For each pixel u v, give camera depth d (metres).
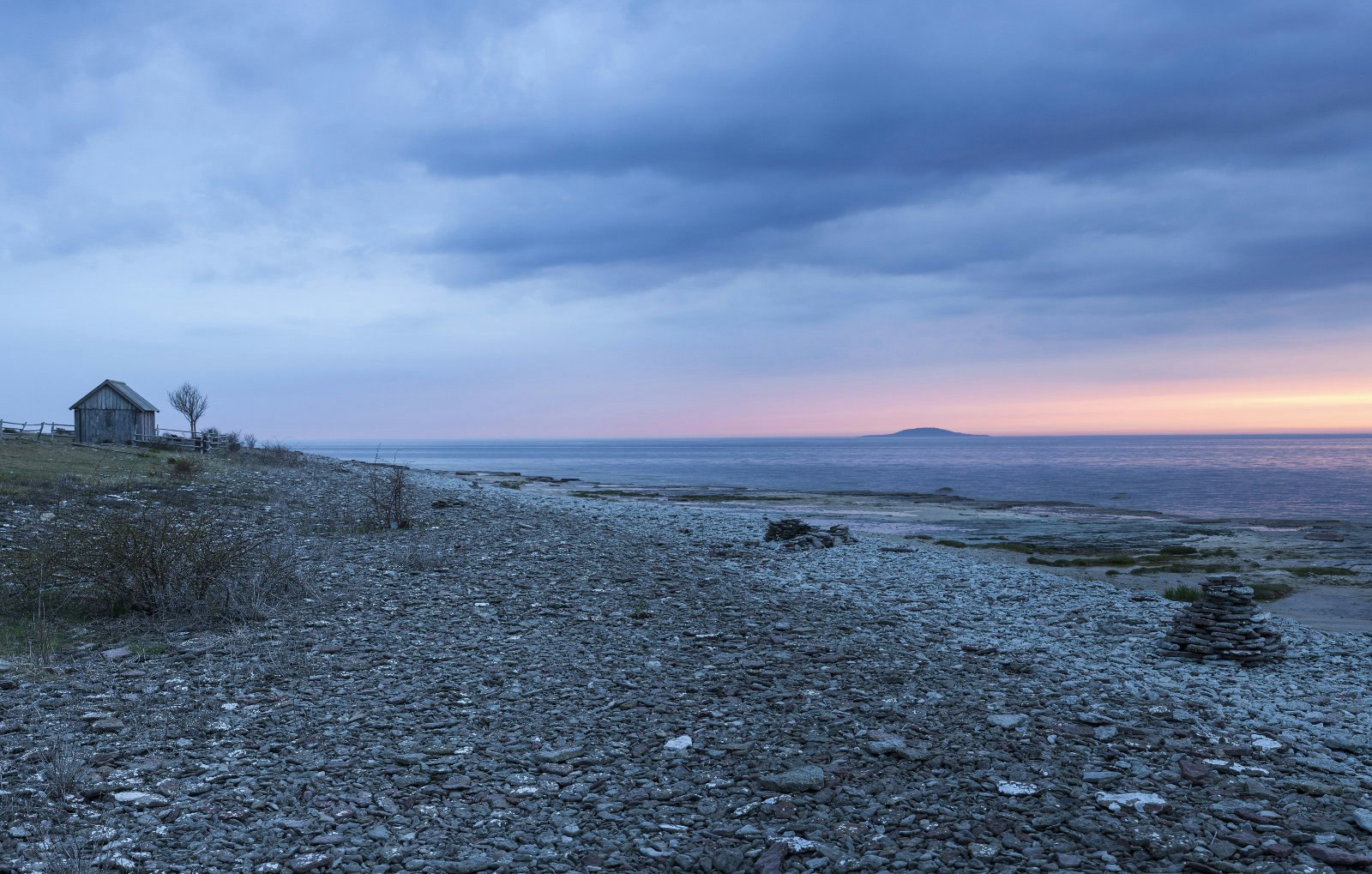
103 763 6.61
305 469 49.03
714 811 6.12
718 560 22.45
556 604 14.29
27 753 6.78
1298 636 15.02
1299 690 10.58
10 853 5.07
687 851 5.46
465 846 5.51
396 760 7.00
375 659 10.39
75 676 9.25
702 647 11.68
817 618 14.23
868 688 9.54
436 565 17.67
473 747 7.37
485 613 13.34
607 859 5.35
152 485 28.19
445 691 9.10
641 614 13.72
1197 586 24.61
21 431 49.25
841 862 5.30
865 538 32.88
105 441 50.00
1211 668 11.82
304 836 5.54
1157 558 31.73
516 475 104.69
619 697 9.02
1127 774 6.88
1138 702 9.26
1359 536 41.31
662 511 41.81
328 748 7.23
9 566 13.82
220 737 7.43
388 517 24.39
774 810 6.10
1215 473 118.94
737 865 5.27
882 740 7.57
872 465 156.38
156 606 12.43
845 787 6.55
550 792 6.44
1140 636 13.99
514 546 21.03
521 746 7.45
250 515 24.47
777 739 7.68
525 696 8.99
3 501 20.88
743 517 41.88
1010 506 60.62
